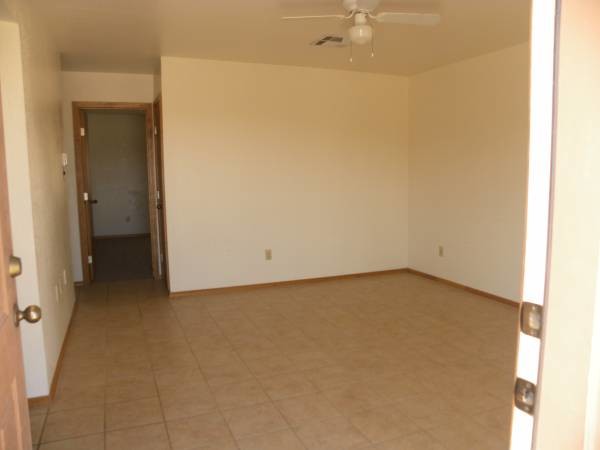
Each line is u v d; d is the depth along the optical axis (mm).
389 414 2633
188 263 5043
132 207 9430
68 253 4398
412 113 5875
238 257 5238
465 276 5188
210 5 3270
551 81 777
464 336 3805
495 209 4730
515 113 4441
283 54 4680
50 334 2986
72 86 5445
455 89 5160
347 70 5508
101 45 4289
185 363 3344
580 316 774
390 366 3256
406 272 6121
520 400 864
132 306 4719
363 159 5738
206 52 4578
